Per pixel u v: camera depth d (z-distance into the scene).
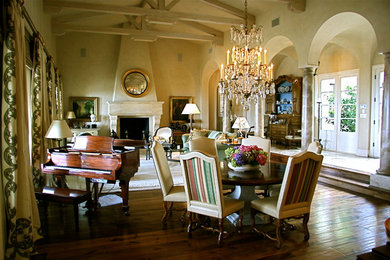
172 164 7.27
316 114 8.79
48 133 4.08
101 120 10.58
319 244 2.94
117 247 2.85
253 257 2.67
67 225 3.40
